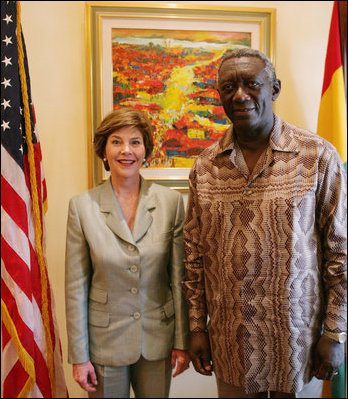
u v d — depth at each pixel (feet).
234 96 3.53
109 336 4.23
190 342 4.35
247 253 3.70
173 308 4.47
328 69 5.52
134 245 4.22
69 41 5.72
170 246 4.46
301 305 3.68
